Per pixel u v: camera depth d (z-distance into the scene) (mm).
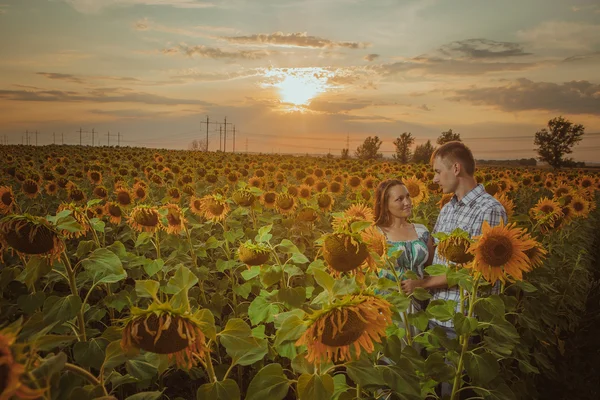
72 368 1774
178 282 2018
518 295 4375
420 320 2830
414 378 2344
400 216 4020
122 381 2262
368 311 1726
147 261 3922
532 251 2752
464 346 2809
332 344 1801
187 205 9008
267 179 11633
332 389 1935
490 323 2721
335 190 9945
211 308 4359
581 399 4684
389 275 3684
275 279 3172
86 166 15273
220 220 5773
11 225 2367
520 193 14484
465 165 3857
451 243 2793
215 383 2076
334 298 1946
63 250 2578
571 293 5438
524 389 3742
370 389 2361
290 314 1964
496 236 2549
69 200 9086
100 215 6285
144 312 1647
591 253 9672
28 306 2975
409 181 7172
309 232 6238
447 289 3719
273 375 2092
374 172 14766
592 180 13867
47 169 14664
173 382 4246
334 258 2334
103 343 2400
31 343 1314
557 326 5438
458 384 2836
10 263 4031
